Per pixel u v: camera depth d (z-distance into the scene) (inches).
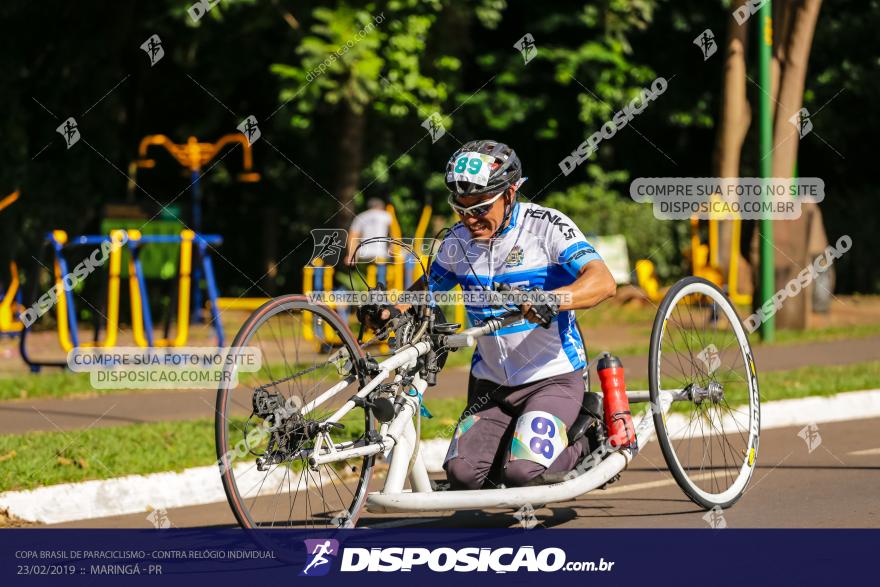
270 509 542.3
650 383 478.0
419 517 508.1
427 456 655.8
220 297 1729.8
